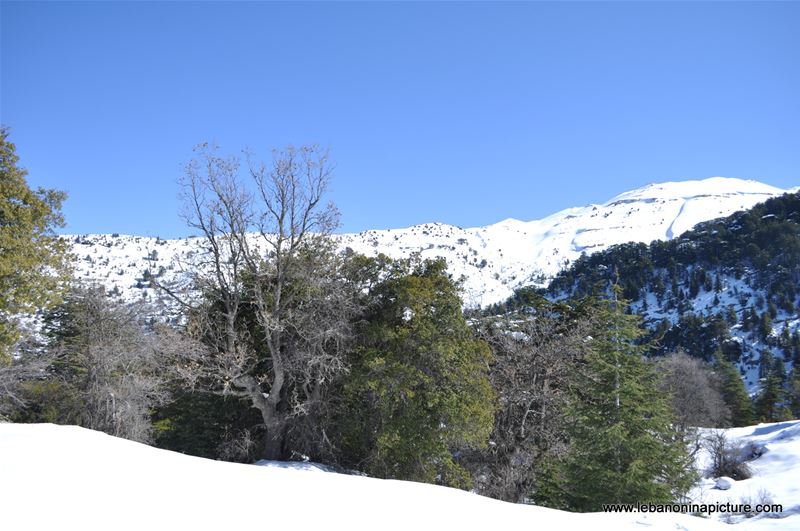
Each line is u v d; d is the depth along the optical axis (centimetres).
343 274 2775
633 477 1917
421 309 2592
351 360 2655
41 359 2778
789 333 13450
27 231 2402
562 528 871
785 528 1438
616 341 2147
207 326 2592
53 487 676
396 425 2464
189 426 2845
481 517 866
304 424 2633
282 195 2580
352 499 866
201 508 694
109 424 2902
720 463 3425
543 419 2970
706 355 13400
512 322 3538
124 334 3061
